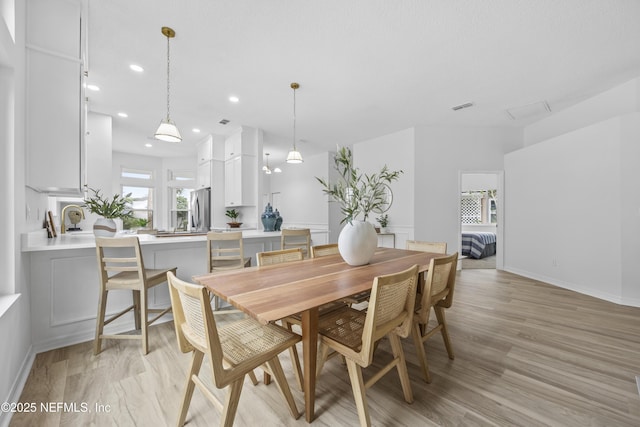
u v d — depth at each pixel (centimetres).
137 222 699
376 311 117
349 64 289
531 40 250
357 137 564
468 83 332
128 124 476
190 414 140
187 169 739
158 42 249
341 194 202
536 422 133
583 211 351
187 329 121
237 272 170
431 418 136
